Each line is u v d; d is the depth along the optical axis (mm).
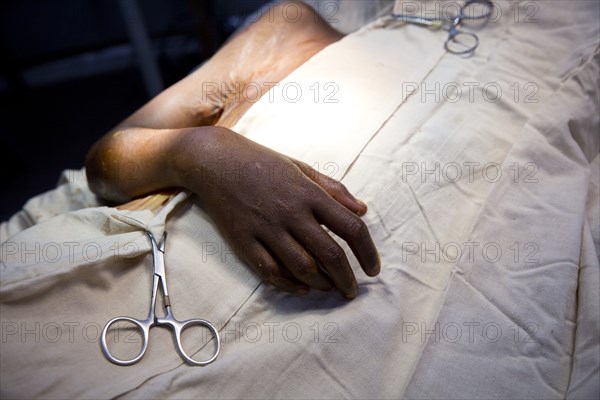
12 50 2451
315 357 572
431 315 645
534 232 716
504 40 975
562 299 659
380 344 597
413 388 583
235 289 630
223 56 1001
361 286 646
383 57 915
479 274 671
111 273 608
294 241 606
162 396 527
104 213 685
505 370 604
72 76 2537
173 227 674
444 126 801
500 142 823
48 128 2260
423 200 725
